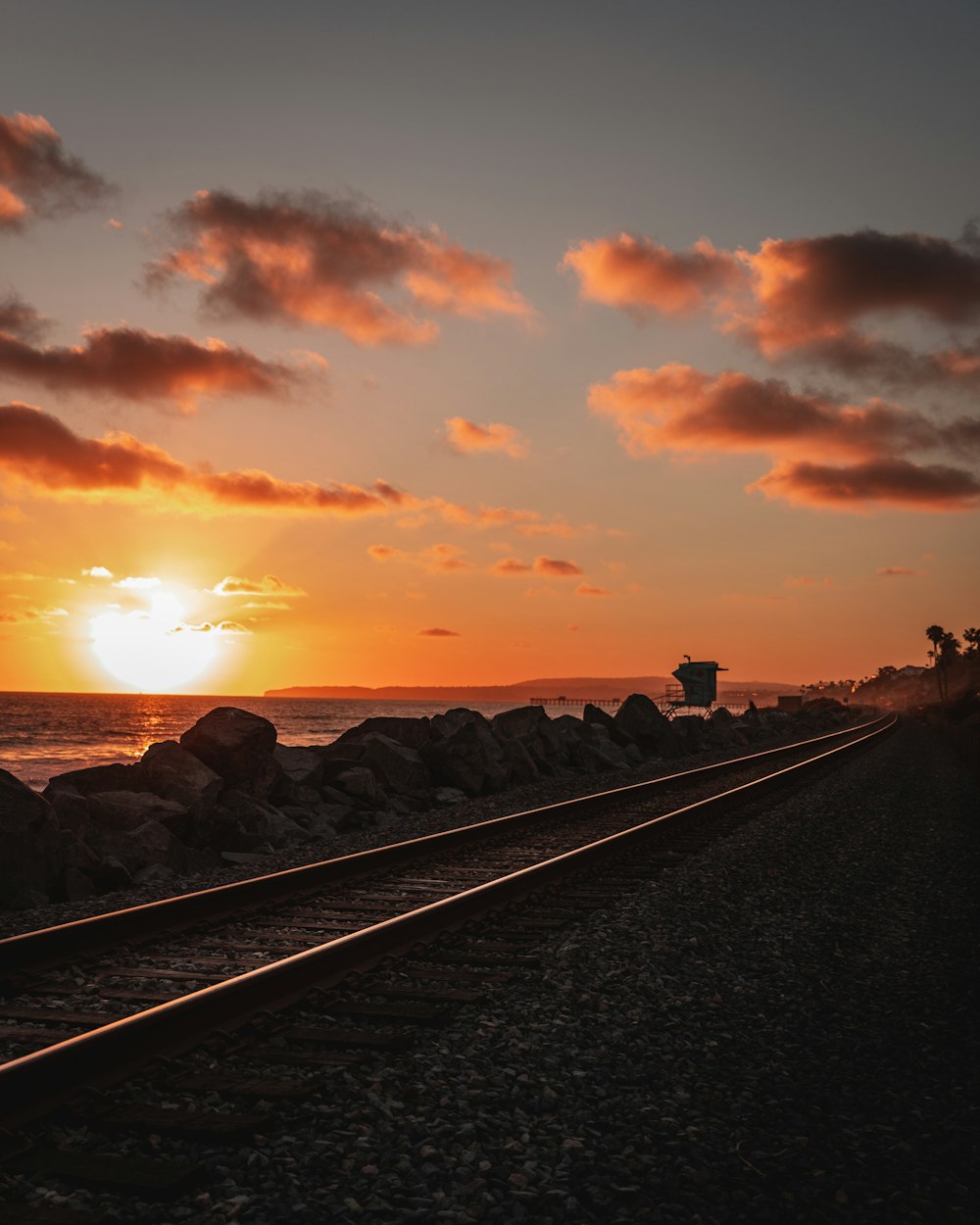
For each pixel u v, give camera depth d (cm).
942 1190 395
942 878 1162
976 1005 654
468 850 1330
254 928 864
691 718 4853
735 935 848
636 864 1186
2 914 980
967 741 3372
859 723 9050
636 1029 591
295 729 9375
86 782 1459
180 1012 512
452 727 2605
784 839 1431
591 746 3155
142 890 1123
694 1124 453
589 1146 425
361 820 1820
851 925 903
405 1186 386
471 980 678
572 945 784
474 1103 469
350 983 650
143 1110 434
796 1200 386
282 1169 394
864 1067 537
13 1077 419
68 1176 378
